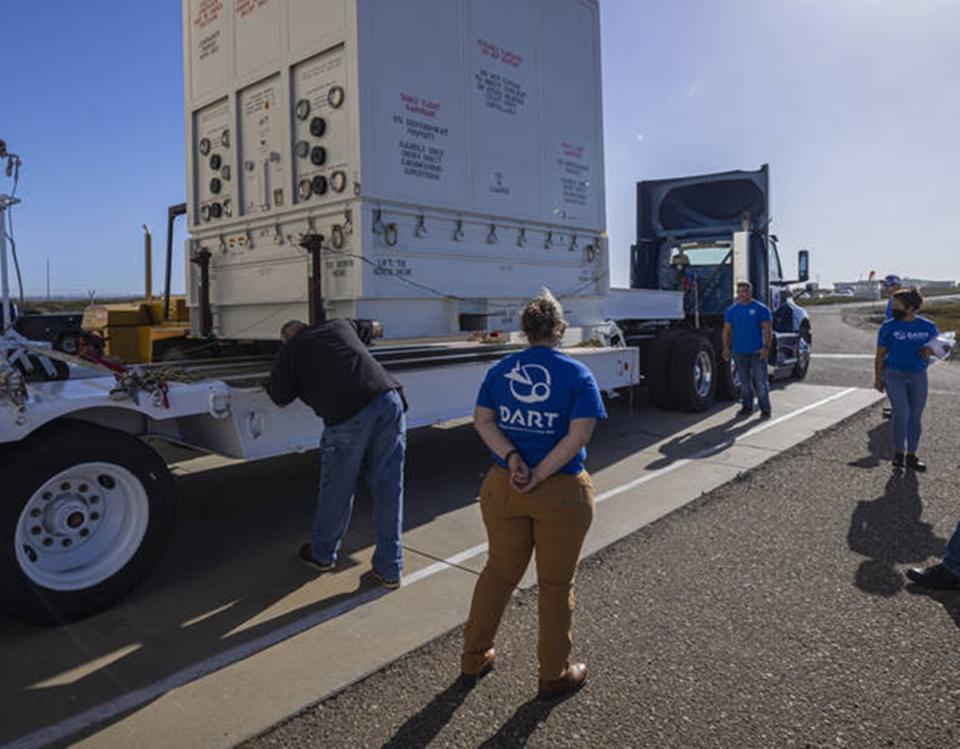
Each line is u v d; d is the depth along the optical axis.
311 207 5.12
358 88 4.73
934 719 2.59
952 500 5.27
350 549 4.40
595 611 3.50
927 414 8.73
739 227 10.72
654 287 11.52
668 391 9.03
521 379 2.73
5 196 3.75
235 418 3.99
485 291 5.84
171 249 6.91
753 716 2.63
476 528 4.80
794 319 11.89
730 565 4.07
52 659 3.07
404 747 2.47
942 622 3.35
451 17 5.43
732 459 6.55
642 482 5.82
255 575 3.99
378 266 4.91
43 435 3.31
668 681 2.87
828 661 3.01
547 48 6.43
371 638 3.23
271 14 5.36
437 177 5.32
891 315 6.24
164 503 3.67
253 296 5.74
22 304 3.95
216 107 5.99
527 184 6.21
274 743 2.50
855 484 5.71
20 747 2.46
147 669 2.98
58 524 3.37
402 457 3.85
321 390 3.68
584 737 2.52
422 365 5.07
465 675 2.86
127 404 3.53
